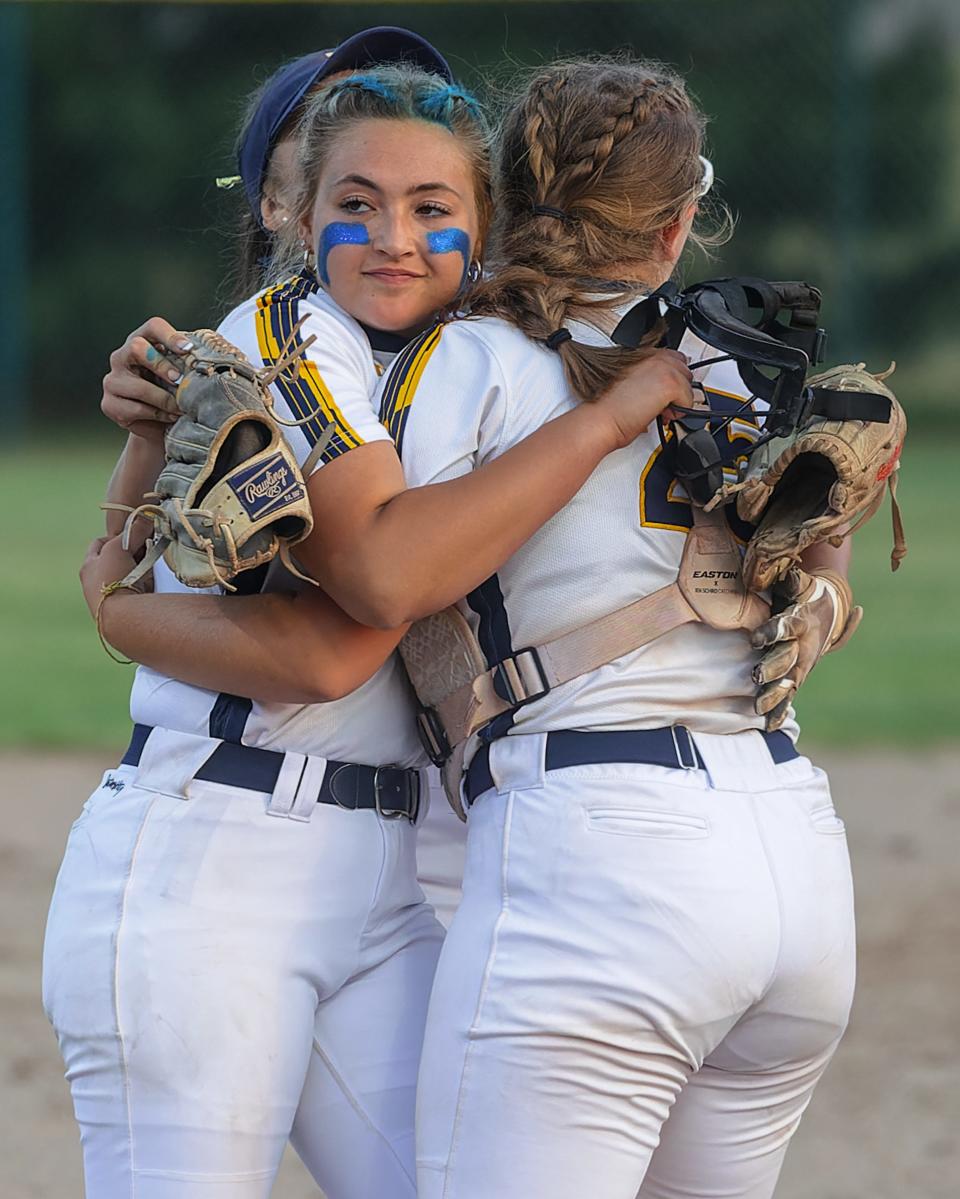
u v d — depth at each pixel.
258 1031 7.84
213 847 7.94
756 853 7.55
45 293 89.56
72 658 34.53
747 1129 8.17
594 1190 7.39
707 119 9.58
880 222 90.19
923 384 91.62
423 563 7.36
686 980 7.32
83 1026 7.89
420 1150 7.61
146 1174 7.76
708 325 7.53
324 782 8.16
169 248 91.25
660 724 7.66
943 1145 14.34
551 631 7.70
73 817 23.95
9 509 58.22
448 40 81.06
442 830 9.91
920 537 52.03
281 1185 13.95
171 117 91.00
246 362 7.62
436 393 7.81
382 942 8.41
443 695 8.01
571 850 7.41
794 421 7.51
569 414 7.61
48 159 90.44
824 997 7.79
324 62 10.01
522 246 8.22
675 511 7.84
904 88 90.06
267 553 7.37
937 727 29.28
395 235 8.09
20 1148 14.29
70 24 90.19
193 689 8.21
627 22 79.69
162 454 8.55
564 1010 7.27
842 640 8.44
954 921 19.73
